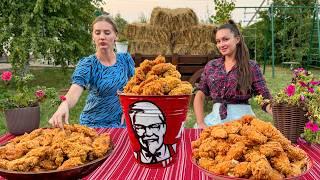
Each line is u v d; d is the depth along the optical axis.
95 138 1.46
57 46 9.66
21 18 9.34
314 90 1.83
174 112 1.36
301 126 1.81
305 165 1.23
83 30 10.56
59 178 1.17
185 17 7.16
